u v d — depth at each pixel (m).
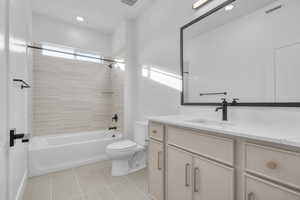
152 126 1.60
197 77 1.70
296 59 0.99
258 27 1.19
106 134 3.12
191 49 1.76
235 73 1.35
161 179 1.45
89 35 3.24
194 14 1.73
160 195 1.46
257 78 1.20
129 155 2.12
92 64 3.30
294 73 1.00
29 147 2.16
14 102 1.11
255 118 1.22
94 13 2.69
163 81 2.19
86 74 3.22
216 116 1.52
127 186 1.82
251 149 0.80
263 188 0.74
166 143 1.41
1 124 0.76
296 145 0.62
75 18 2.85
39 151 2.11
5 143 0.83
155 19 2.34
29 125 2.46
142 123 2.32
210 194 1.00
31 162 2.05
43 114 2.76
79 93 3.13
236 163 0.87
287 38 1.04
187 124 1.14
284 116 1.06
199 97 1.68
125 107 2.85
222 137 0.94
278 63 1.08
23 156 1.61
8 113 0.88
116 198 1.59
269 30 1.13
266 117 1.15
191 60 1.76
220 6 1.46
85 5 2.47
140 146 2.28
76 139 2.86
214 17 1.52
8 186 0.90
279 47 1.07
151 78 2.44
